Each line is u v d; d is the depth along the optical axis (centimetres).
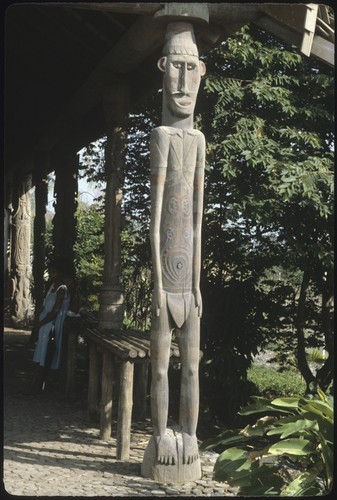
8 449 547
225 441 389
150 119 834
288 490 348
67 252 969
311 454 366
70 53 852
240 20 524
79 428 623
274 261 755
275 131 716
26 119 1167
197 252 494
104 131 1036
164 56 495
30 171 1420
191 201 491
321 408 375
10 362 962
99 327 689
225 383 715
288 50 762
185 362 496
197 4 487
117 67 690
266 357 1246
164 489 467
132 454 549
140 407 674
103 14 688
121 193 700
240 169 707
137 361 532
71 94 937
